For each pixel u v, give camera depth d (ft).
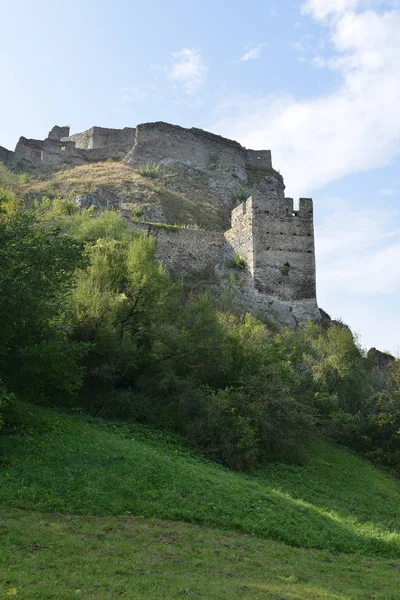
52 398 70.18
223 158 243.81
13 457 47.85
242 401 72.84
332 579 38.11
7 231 59.77
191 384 75.41
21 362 61.77
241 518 47.24
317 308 136.26
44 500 42.42
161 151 229.66
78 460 49.93
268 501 52.60
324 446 88.89
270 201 140.97
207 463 63.62
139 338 81.25
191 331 82.89
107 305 77.71
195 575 34.45
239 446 65.98
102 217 129.49
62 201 155.02
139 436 64.90
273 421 75.10
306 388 99.50
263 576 36.32
